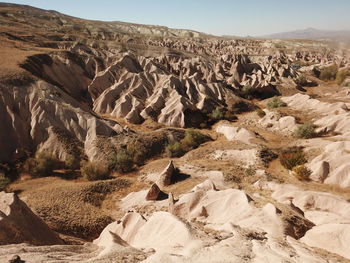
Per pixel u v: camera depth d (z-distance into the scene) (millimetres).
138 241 15422
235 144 35094
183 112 49875
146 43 146750
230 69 87625
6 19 114438
